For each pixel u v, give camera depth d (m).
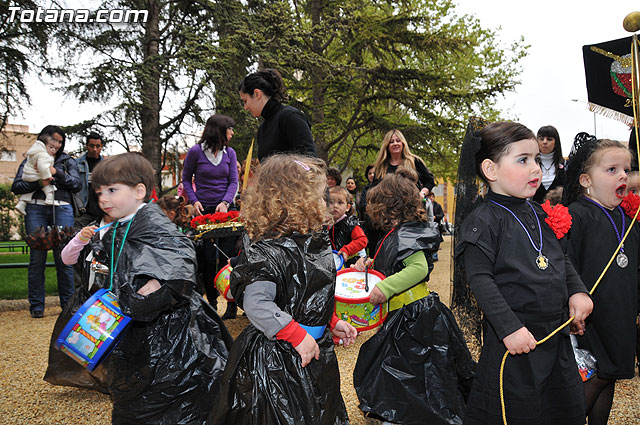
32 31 9.26
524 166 1.82
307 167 1.72
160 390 2.04
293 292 1.60
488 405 1.77
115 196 2.13
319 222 1.70
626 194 2.48
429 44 16.59
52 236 3.34
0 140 10.46
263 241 1.63
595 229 2.22
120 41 11.05
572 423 1.76
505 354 1.75
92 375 2.51
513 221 1.83
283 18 12.71
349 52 16.69
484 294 1.74
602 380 2.20
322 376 1.63
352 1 15.88
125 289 1.93
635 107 2.16
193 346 2.09
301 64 13.64
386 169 4.54
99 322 2.00
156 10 11.76
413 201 2.39
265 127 3.34
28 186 4.71
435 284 6.70
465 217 1.98
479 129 1.98
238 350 1.64
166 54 11.40
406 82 16.95
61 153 4.95
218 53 10.93
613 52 2.49
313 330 1.63
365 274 2.48
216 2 11.84
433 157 17.53
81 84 10.08
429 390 2.18
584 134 2.61
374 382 2.26
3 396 2.89
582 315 1.84
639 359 2.55
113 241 2.12
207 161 4.66
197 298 2.26
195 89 11.91
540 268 1.77
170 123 12.95
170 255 2.00
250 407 1.56
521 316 1.76
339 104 16.91
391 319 2.32
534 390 1.71
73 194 4.94
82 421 2.55
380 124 17.08
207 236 3.62
